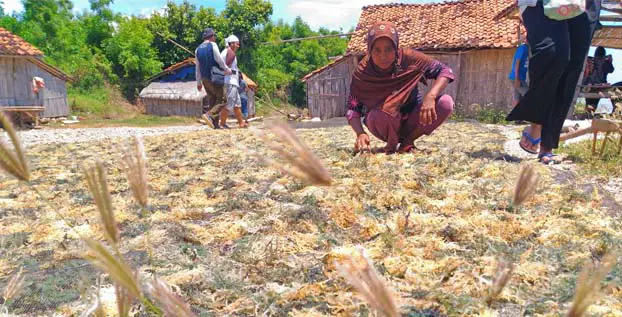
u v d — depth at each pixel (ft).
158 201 10.99
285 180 12.64
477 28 55.47
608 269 1.48
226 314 5.43
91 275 6.54
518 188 2.10
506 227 8.17
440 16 60.85
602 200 10.10
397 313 1.39
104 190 1.85
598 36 45.16
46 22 113.39
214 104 36.32
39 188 12.91
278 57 166.81
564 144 18.39
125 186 12.70
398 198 10.28
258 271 6.61
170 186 12.51
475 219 8.66
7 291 3.11
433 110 15.47
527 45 15.47
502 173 12.80
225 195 11.32
